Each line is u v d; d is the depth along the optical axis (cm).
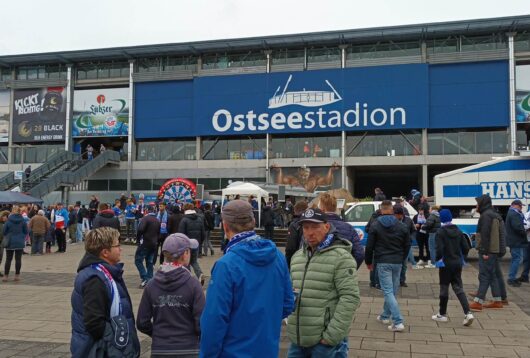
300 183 3772
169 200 3131
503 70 3512
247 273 298
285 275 322
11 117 4275
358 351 603
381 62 3681
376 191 1716
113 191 4106
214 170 3944
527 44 3506
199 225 1170
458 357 579
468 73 3559
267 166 3841
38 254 1872
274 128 3812
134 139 4116
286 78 3819
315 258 386
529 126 3534
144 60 4134
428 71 3609
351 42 3744
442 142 3622
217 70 3972
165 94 4056
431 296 978
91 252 364
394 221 711
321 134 3816
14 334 686
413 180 4400
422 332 694
